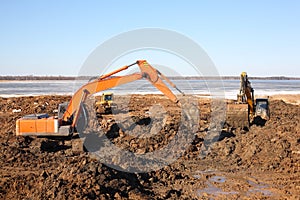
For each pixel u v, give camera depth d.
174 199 11.81
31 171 14.57
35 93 69.12
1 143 17.53
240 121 21.67
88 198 10.28
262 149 17.67
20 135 18.42
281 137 18.56
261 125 22.84
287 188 13.33
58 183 10.88
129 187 11.67
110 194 11.02
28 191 11.53
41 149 17.97
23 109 33.66
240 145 18.56
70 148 18.34
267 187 13.45
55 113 31.31
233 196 12.40
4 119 26.00
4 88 94.00
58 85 121.44
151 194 12.04
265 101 24.27
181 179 14.23
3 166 15.20
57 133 18.20
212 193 12.75
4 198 11.34
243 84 22.61
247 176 14.88
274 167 15.88
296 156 16.73
